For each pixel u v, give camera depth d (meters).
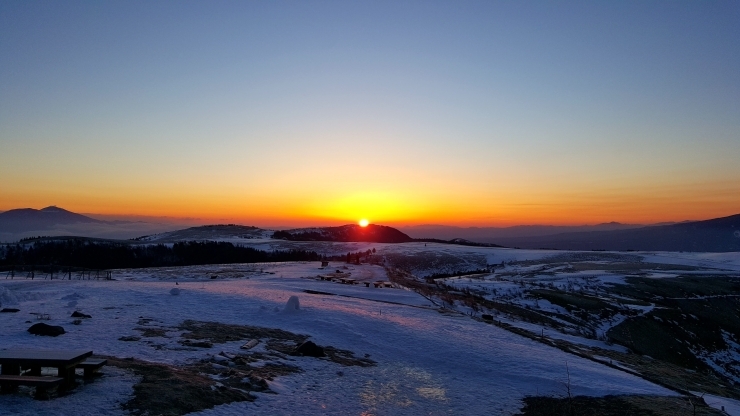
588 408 16.88
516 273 80.44
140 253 88.31
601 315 47.66
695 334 47.41
